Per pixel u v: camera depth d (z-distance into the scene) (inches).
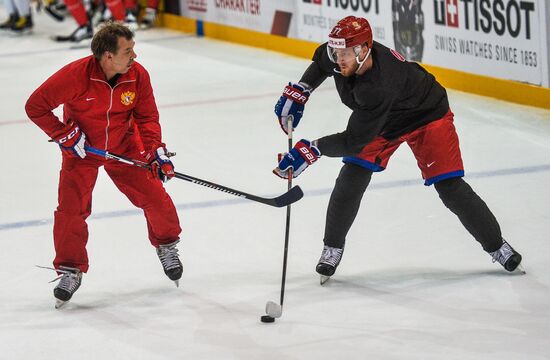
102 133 351.3
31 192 524.1
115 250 422.6
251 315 346.3
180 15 1081.4
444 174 358.6
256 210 466.6
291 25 880.3
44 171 566.3
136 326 342.3
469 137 576.4
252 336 328.2
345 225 366.6
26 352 325.4
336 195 364.8
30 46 1035.9
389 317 338.3
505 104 647.8
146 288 378.3
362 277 377.7
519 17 627.5
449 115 361.4
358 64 325.1
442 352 308.0
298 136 610.9
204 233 438.6
